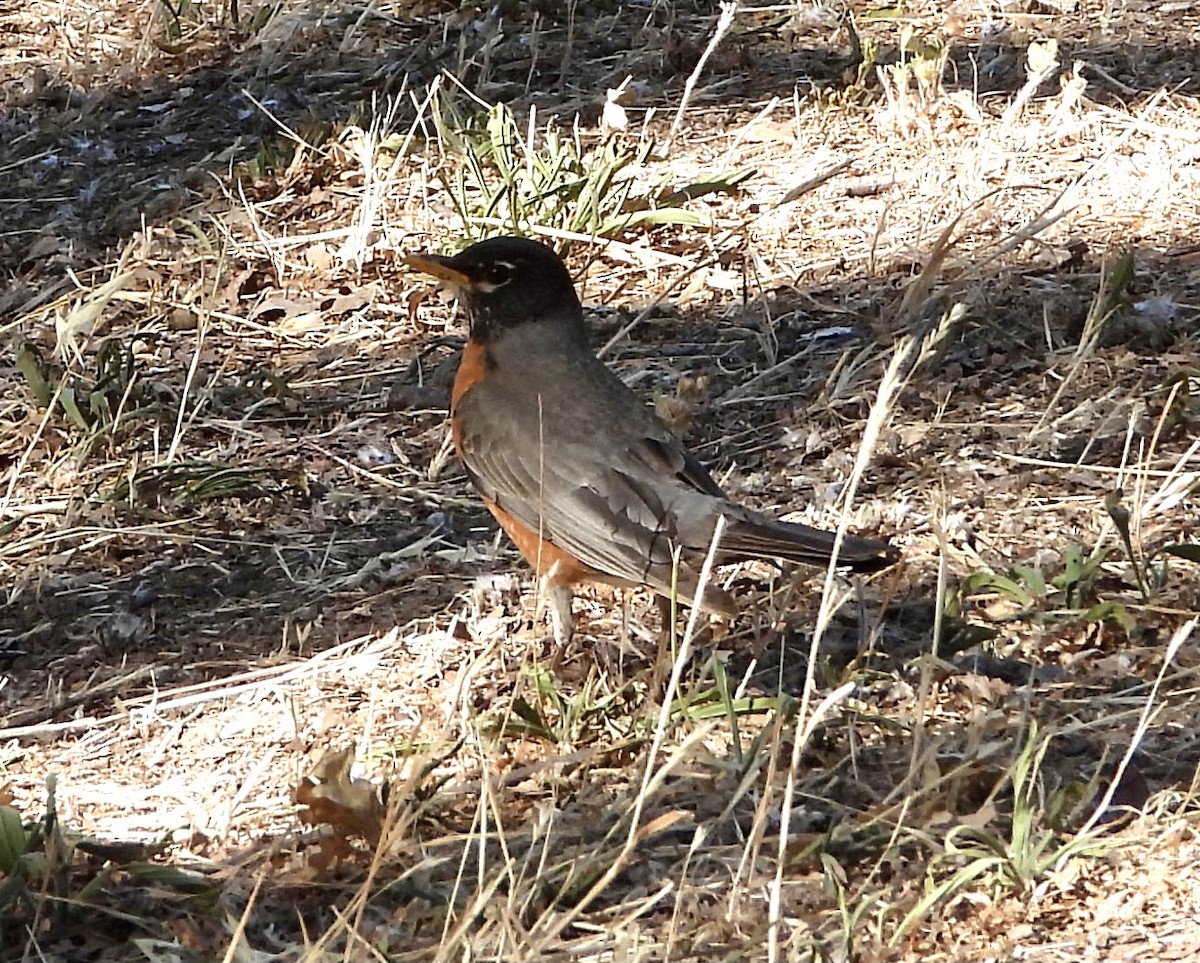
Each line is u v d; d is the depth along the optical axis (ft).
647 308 41.55
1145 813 24.89
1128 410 37.24
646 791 22.62
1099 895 23.71
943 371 39.60
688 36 56.29
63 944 24.62
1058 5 57.47
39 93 57.00
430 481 38.37
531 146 46.39
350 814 25.86
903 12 57.26
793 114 51.67
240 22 60.34
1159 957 22.26
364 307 45.09
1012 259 43.42
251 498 38.01
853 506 34.81
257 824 27.55
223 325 44.91
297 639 32.94
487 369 33.04
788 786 22.25
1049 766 26.96
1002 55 54.13
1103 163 47.19
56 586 35.35
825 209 46.83
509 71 55.47
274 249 47.14
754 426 38.78
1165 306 40.55
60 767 29.66
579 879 24.44
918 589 32.19
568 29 56.85
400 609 33.73
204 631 33.58
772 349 41.19
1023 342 40.24
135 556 36.29
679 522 29.84
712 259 44.91
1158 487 34.58
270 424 40.81
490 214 45.68
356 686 31.27
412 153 50.80
